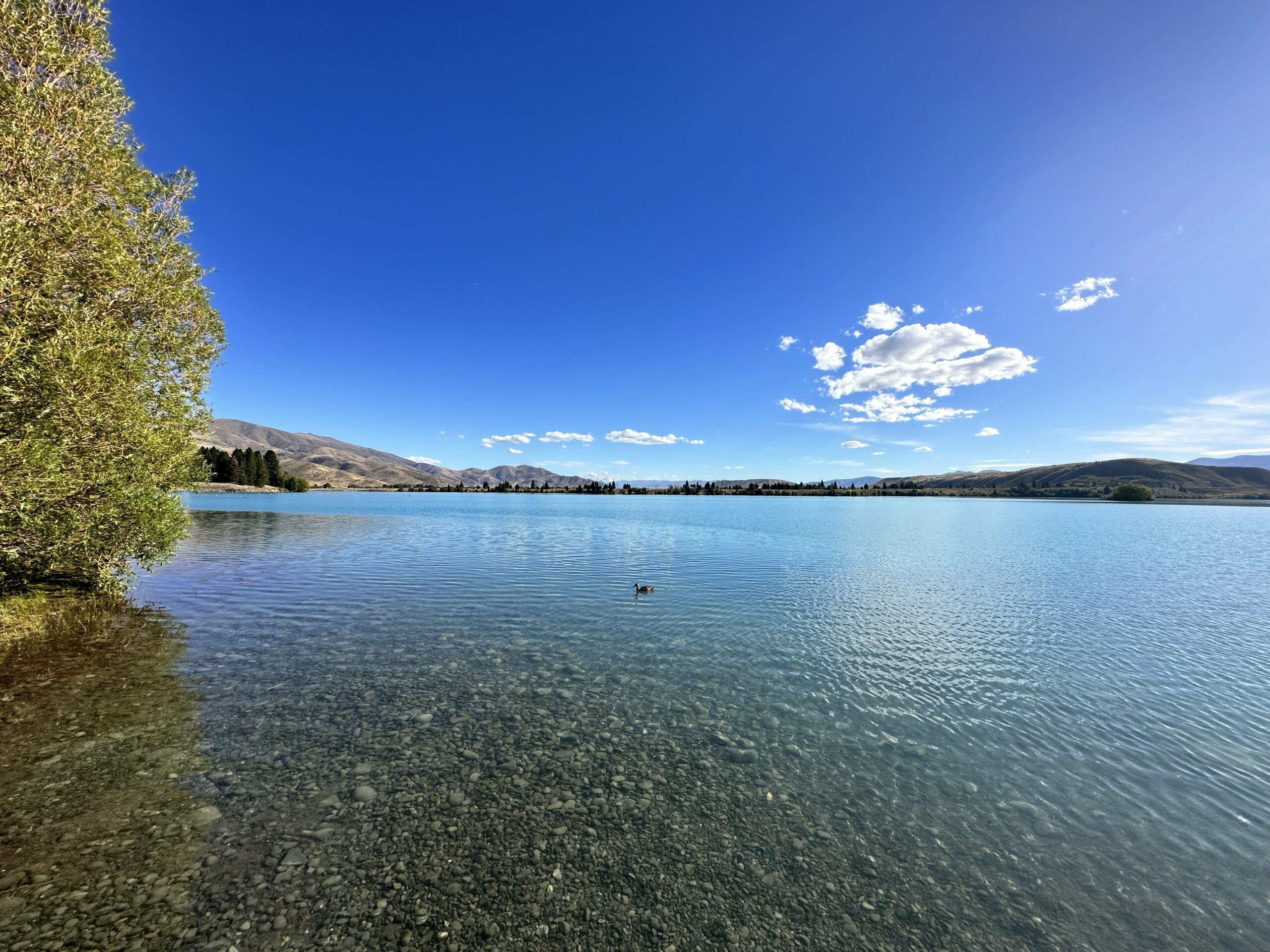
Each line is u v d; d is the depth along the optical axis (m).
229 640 17.80
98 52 17.41
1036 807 9.30
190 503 123.38
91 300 17.23
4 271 13.62
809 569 36.00
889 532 67.38
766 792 9.61
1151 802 9.50
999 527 79.06
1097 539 59.88
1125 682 15.29
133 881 6.85
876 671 15.98
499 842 8.00
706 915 6.78
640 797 9.34
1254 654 17.89
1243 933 6.67
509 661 16.36
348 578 30.03
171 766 9.79
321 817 8.43
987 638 19.61
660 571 34.22
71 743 10.52
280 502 139.88
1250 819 9.04
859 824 8.77
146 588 25.84
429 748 10.90
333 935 6.18
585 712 12.87
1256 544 54.59
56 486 15.26
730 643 18.72
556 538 55.72
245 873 7.11
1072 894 7.29
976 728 12.34
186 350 22.83
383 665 15.79
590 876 7.38
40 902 6.40
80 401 15.47
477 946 6.14
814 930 6.60
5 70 14.96
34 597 20.98
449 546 47.28
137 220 20.33
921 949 6.34
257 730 11.39
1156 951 6.38
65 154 16.14
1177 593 28.58
